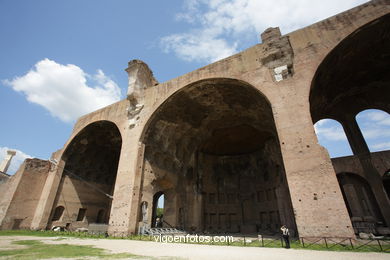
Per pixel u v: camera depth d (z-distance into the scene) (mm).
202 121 20234
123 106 20359
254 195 23000
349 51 12828
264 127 18906
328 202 9609
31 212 21078
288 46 13438
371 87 17125
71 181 22922
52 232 17359
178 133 20406
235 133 22297
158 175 18031
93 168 25281
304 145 11000
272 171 21578
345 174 21812
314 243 9172
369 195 20734
